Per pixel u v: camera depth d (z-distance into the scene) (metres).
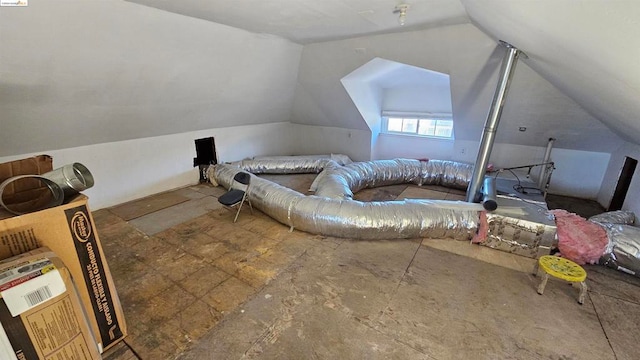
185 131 4.30
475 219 2.79
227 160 5.07
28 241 1.31
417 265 2.50
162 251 2.65
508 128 4.11
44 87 2.33
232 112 4.59
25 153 2.87
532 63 2.75
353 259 2.57
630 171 3.45
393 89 5.33
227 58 3.35
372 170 4.43
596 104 2.52
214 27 2.79
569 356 1.67
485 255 2.67
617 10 0.88
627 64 1.22
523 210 2.76
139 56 2.61
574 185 4.23
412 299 2.10
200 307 1.99
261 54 3.64
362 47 3.56
